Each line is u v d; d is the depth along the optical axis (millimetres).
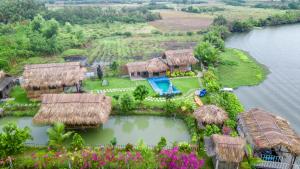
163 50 93500
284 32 119875
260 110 43688
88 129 46719
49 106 45594
